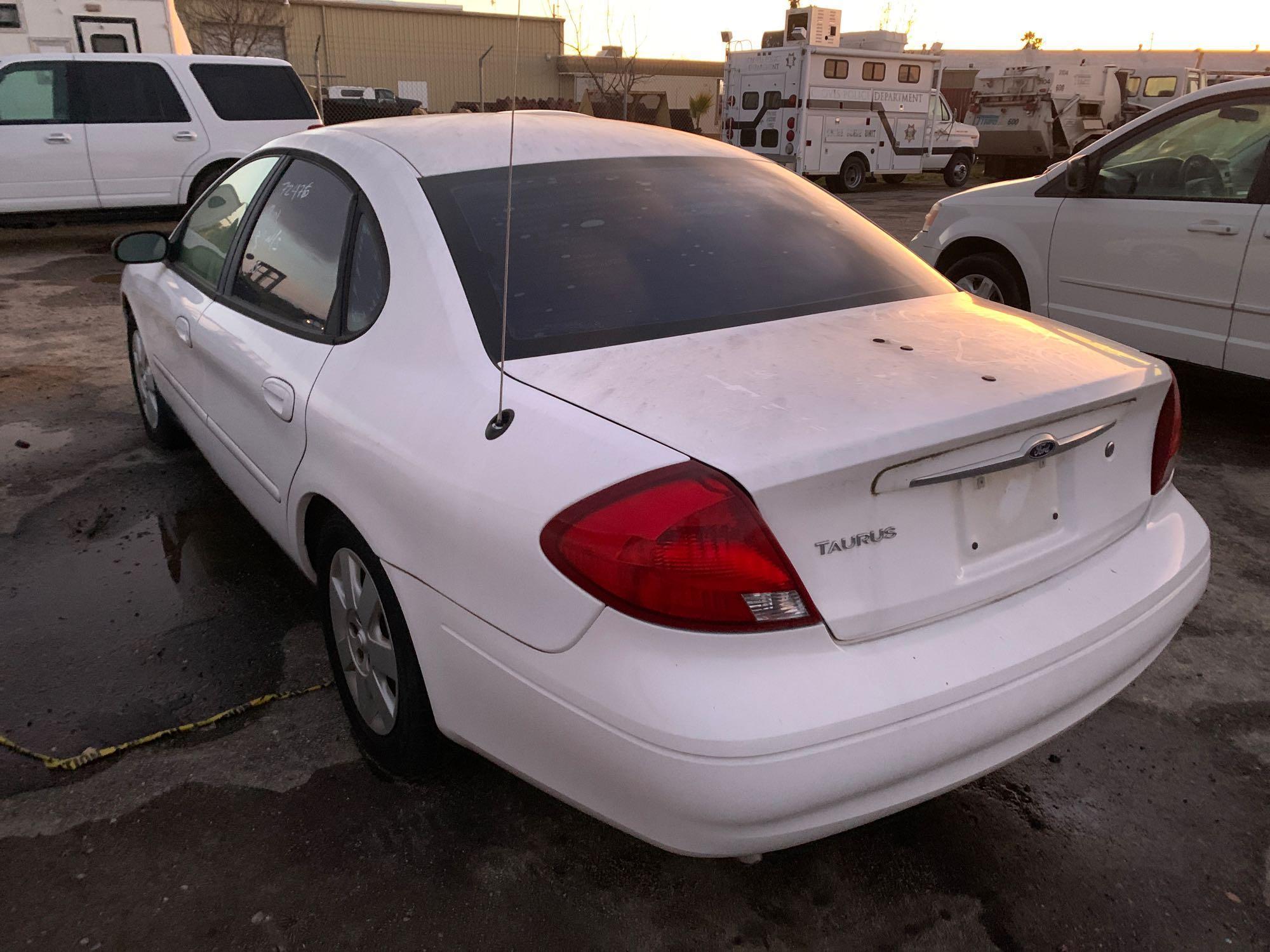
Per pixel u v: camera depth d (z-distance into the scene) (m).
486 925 2.03
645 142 2.87
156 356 3.98
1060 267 5.58
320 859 2.19
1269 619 3.31
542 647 1.72
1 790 2.38
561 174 2.57
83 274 9.59
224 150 11.25
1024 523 1.94
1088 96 23.50
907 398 1.82
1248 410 5.55
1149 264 5.12
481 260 2.24
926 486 1.76
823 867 2.21
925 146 21.52
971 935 2.04
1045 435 1.89
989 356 2.07
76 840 2.23
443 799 2.38
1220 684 2.93
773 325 2.19
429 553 1.94
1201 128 4.95
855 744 1.61
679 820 1.61
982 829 2.34
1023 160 24.72
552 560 1.68
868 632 1.71
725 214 2.60
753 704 1.57
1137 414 2.15
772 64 19.16
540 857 2.21
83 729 2.60
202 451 3.62
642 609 1.60
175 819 2.30
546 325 2.12
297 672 2.89
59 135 10.45
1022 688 1.79
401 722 2.23
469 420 1.96
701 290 2.29
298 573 3.48
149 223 13.41
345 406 2.28
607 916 2.06
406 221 2.36
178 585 3.38
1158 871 2.21
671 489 1.61
